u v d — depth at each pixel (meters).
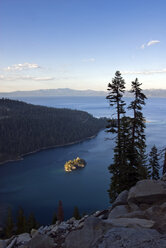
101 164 180.25
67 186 145.00
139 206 7.15
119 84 21.33
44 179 161.25
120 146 22.23
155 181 7.97
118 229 4.06
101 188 137.62
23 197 132.38
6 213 110.62
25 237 8.02
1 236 66.38
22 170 187.12
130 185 21.44
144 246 3.40
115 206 7.91
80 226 6.86
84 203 118.75
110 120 22.61
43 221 101.12
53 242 5.69
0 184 155.00
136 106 21.36
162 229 4.70
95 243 3.79
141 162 23.53
